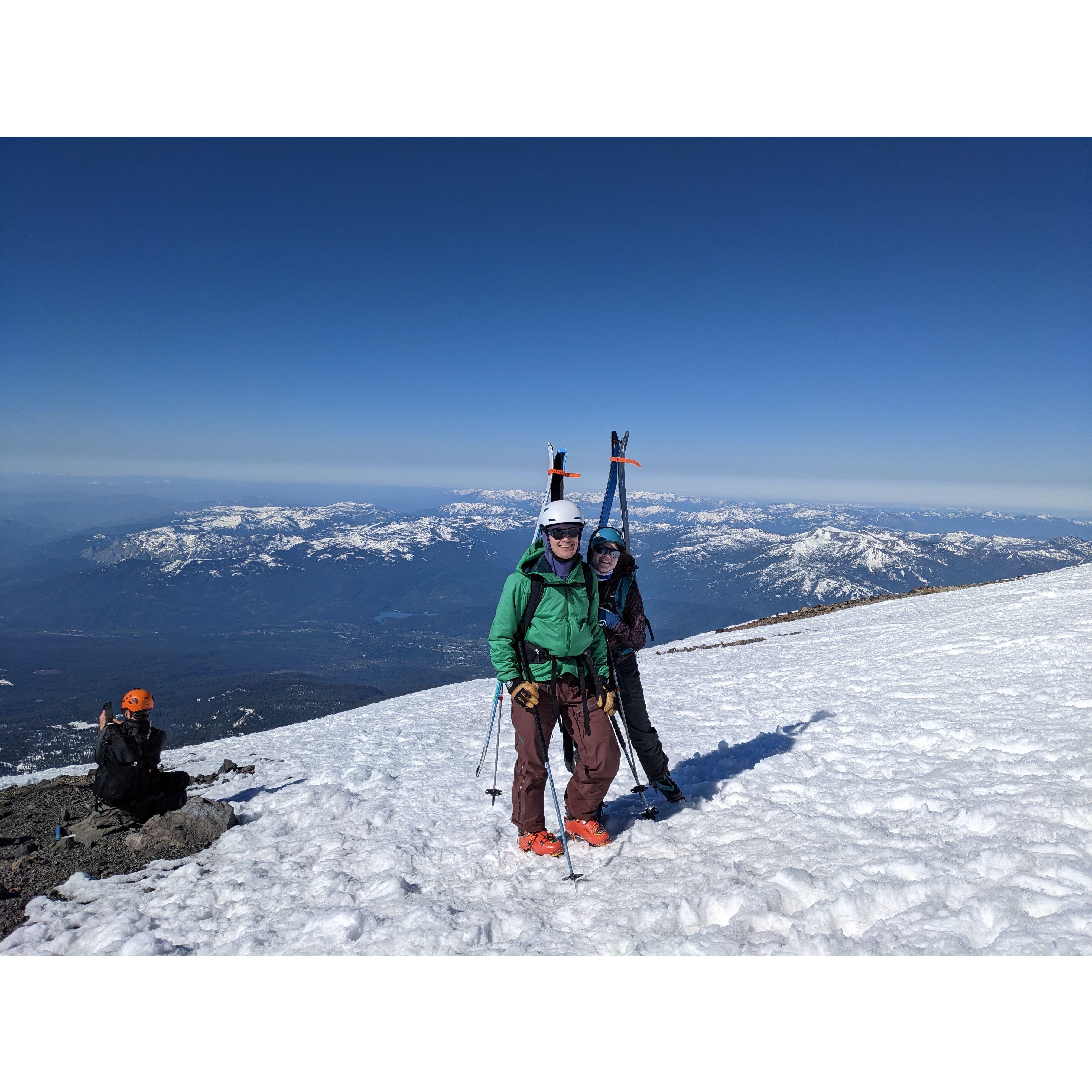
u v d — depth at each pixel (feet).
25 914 15.78
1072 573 73.51
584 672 16.22
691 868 14.53
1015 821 13.91
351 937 13.58
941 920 10.93
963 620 51.16
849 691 32.89
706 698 36.11
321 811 22.07
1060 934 9.96
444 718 40.04
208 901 16.07
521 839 17.40
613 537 17.38
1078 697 24.48
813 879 12.84
